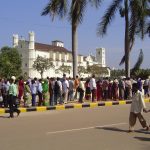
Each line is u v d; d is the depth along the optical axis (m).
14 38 135.38
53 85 25.36
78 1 27.75
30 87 24.38
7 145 11.12
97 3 28.20
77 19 27.88
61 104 25.73
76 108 24.58
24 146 10.95
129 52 32.84
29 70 129.25
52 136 12.76
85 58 153.50
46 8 27.73
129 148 10.70
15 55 116.12
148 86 33.66
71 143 11.44
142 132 13.77
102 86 29.73
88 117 18.72
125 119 17.77
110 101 28.73
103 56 168.50
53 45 146.75
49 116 19.39
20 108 22.44
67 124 15.92
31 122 16.73
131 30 32.41
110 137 12.61
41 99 24.80
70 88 27.97
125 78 30.88
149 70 46.44
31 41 131.00
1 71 106.62
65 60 142.75
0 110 21.33
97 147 10.80
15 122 16.78
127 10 32.50
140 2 31.80
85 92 28.98
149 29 35.34
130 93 30.69
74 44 28.52
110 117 18.66
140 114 13.86
